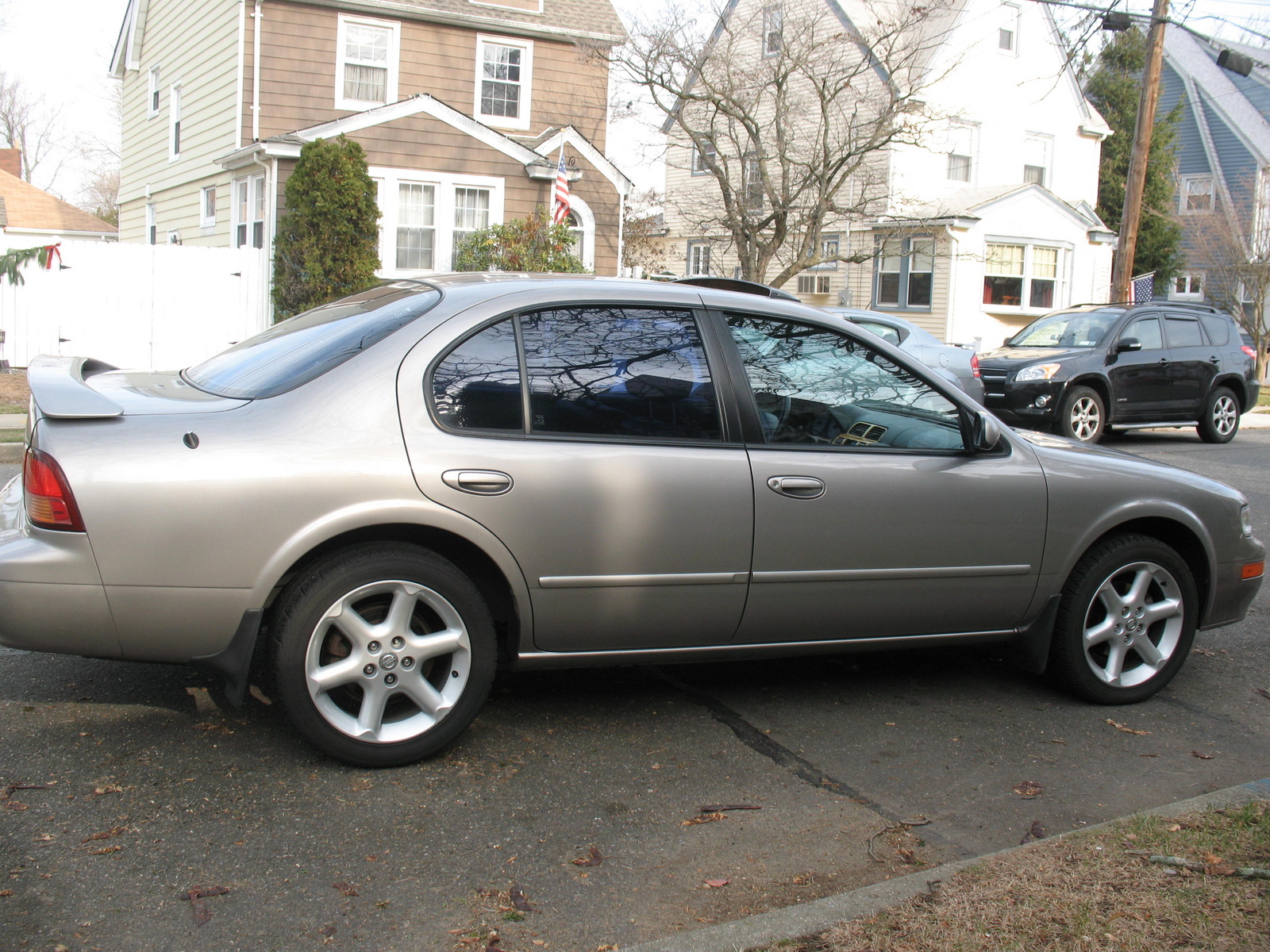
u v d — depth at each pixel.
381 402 3.50
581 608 3.75
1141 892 2.84
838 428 4.12
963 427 4.31
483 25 20.83
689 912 2.86
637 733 4.07
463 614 3.59
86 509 3.22
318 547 3.46
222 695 4.16
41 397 3.40
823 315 4.22
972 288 25.22
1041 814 3.55
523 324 3.75
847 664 5.02
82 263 16.75
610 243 21.47
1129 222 17.83
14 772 3.46
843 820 3.44
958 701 4.59
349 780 3.52
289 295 16.95
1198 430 15.07
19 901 2.74
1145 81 17.39
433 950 2.64
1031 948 2.58
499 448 3.58
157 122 24.58
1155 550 4.56
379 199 18.83
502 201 19.91
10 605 3.21
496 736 3.96
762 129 26.14
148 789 3.39
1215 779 3.88
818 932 2.64
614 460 3.71
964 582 4.27
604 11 22.75
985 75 26.20
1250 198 31.55
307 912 2.77
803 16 21.66
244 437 3.36
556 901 2.88
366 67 20.19
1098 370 13.48
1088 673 4.54
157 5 24.00
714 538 3.84
